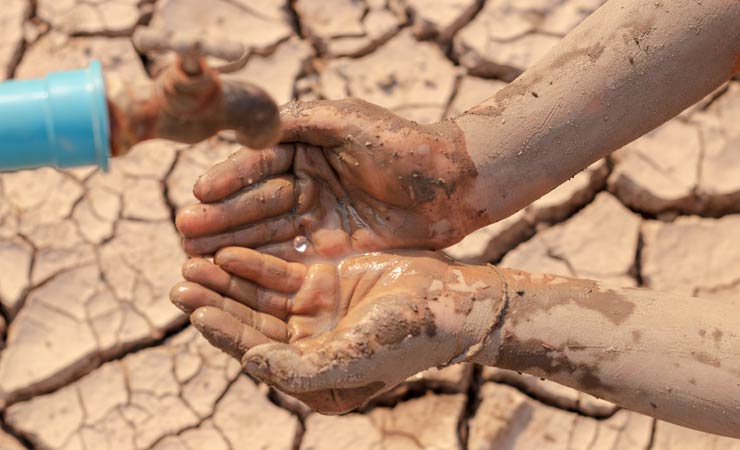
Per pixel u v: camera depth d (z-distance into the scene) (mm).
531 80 1336
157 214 1610
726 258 1616
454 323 1305
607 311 1311
